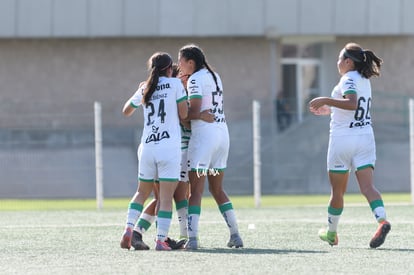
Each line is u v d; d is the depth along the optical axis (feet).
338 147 115.75
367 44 354.13
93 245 120.98
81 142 263.49
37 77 339.77
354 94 113.60
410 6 337.72
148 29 325.21
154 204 117.08
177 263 99.96
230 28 328.29
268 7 329.93
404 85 355.36
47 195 257.75
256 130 213.25
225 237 132.16
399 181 278.87
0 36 321.93
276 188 260.62
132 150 270.87
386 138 281.13
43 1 322.34
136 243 114.52
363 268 95.71
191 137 115.24
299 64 353.72
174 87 112.98
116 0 323.98
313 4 331.57
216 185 117.91
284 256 105.91
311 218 170.30
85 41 340.59
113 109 317.42
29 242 125.70
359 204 209.67
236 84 344.69
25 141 260.01
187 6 326.24
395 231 138.51
